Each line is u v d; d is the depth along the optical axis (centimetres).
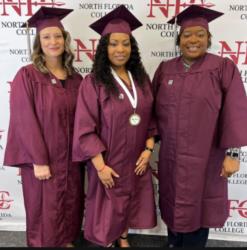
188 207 180
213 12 167
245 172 222
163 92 177
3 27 209
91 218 189
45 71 176
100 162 173
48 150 178
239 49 206
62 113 177
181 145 174
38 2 205
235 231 234
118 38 167
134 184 185
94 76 172
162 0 202
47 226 186
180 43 173
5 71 217
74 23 208
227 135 169
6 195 237
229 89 169
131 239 232
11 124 180
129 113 170
